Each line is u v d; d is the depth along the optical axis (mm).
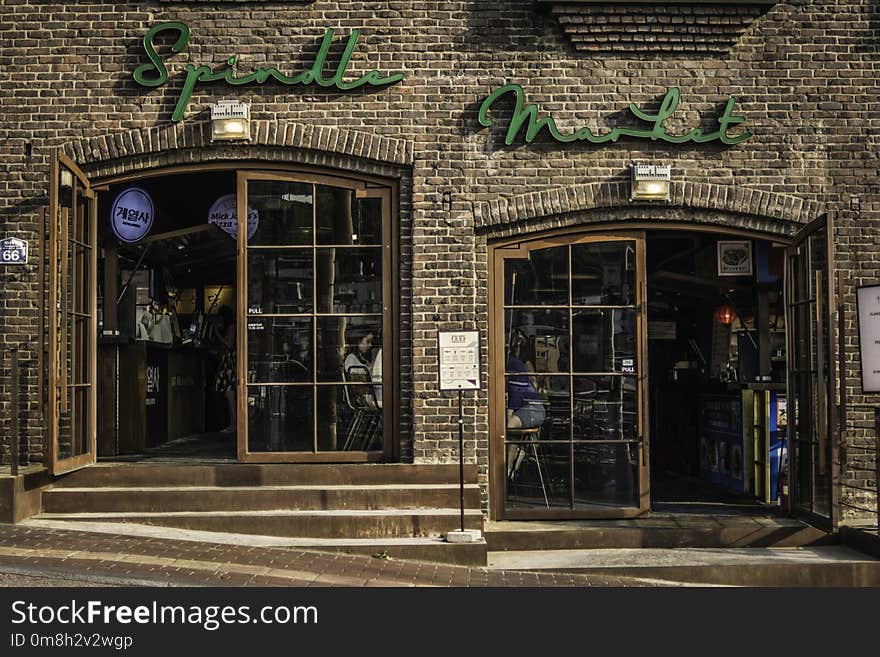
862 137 9945
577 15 9734
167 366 12547
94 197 9820
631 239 9922
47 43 9695
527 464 9805
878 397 9836
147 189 11461
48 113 9688
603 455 9828
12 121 9688
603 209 9836
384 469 9500
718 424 11836
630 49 9836
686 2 9711
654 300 13148
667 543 9352
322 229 9797
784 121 9914
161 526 9016
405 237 9734
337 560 8281
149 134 9641
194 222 12445
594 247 9914
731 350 11547
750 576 8586
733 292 11531
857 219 9906
